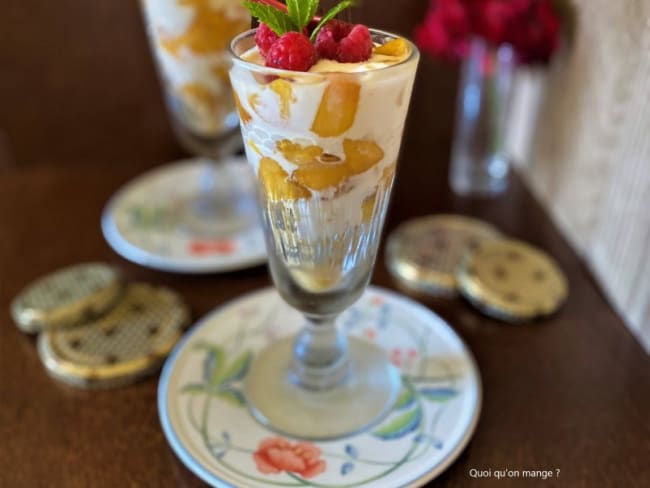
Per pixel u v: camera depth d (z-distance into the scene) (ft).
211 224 1.10
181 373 0.78
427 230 1.07
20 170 1.43
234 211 1.14
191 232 1.07
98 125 1.43
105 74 1.36
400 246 1.02
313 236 0.64
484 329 0.87
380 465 0.66
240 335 0.85
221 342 0.83
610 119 0.90
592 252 0.98
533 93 1.20
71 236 1.09
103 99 1.40
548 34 1.02
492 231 1.07
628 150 0.86
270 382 0.78
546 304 0.88
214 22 0.93
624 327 0.87
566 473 0.67
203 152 1.14
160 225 1.09
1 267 1.01
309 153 0.58
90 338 0.84
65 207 1.18
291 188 0.61
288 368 0.80
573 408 0.75
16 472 0.68
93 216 1.15
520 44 1.03
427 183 1.24
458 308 0.91
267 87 0.55
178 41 0.95
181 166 1.29
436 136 1.39
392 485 0.64
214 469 0.66
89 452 0.70
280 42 0.57
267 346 0.83
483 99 1.13
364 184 0.61
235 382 0.78
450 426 0.71
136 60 1.35
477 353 0.83
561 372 0.80
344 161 0.58
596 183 0.96
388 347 0.83
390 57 0.63
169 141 1.46
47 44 1.32
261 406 0.74
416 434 0.70
